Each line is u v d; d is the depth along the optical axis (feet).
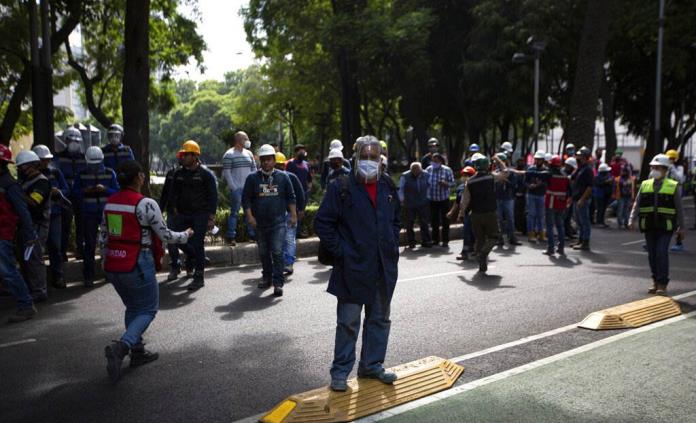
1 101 78.02
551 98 102.17
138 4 41.83
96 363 16.74
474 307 22.89
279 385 14.94
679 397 13.83
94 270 28.40
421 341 18.53
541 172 42.27
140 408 13.53
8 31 58.59
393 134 178.09
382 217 13.51
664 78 94.79
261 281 28.12
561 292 25.64
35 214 23.29
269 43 103.19
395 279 14.01
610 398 13.82
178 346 18.16
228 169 35.27
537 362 16.38
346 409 12.99
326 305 23.38
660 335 18.95
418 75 90.89
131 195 15.55
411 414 13.01
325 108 136.05
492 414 12.96
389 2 101.50
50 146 37.04
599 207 55.83
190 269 29.12
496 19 83.30
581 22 82.28
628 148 194.49
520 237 46.21
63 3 59.57
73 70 81.71
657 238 24.97
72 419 12.97
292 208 25.64
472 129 98.32
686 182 101.81
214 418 12.96
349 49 85.61
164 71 81.00
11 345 18.43
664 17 74.54
